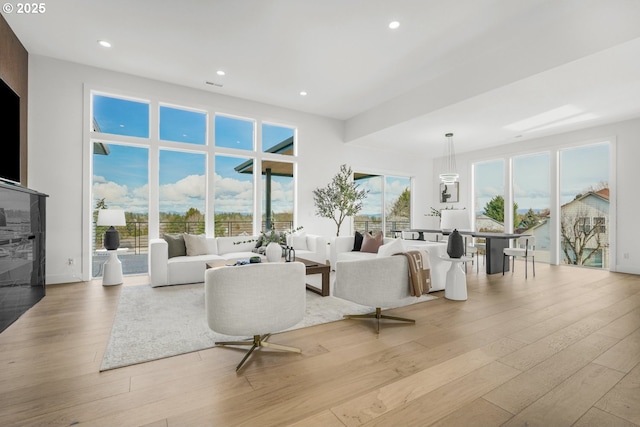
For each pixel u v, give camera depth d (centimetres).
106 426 144
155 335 253
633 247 536
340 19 342
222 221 577
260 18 340
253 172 604
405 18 339
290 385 180
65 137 441
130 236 511
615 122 555
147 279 463
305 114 662
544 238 673
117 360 209
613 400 165
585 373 193
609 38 302
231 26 356
